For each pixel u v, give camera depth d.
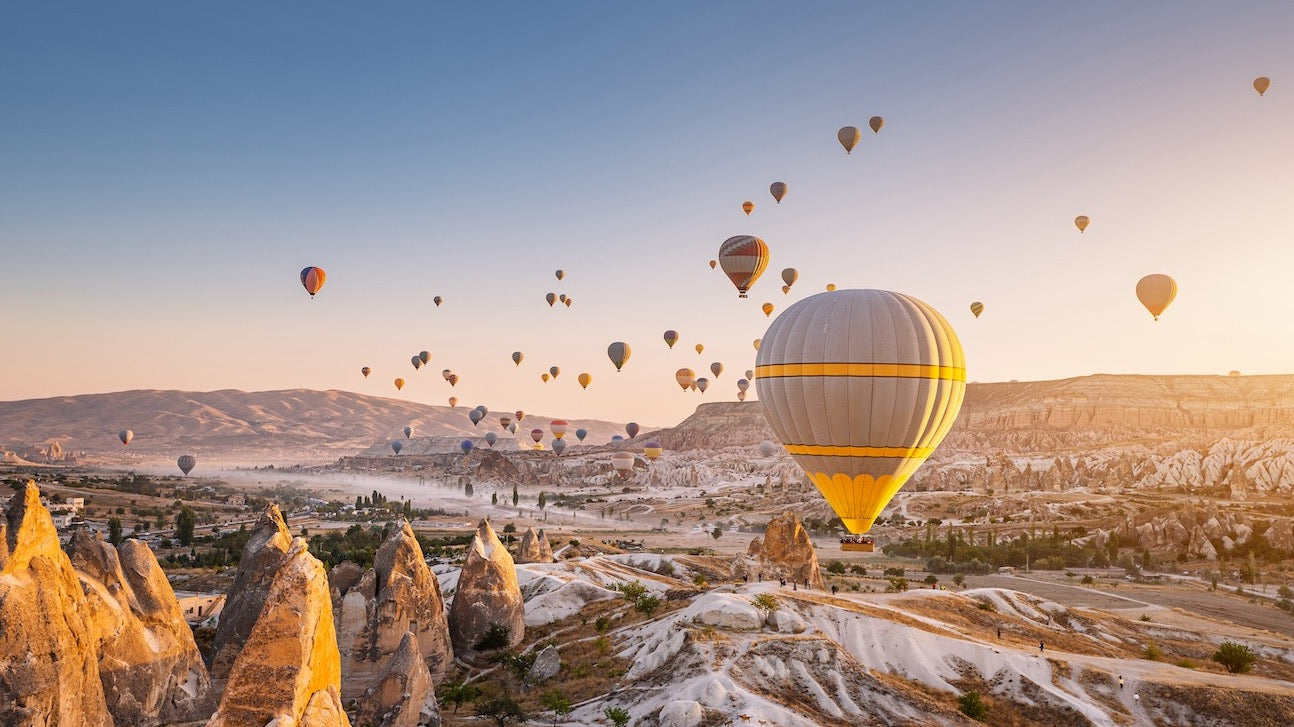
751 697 58.25
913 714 60.06
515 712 61.25
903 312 65.62
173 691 51.41
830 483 67.19
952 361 66.00
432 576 71.44
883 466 65.69
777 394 67.50
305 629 26.02
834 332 64.88
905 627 73.00
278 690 24.77
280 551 62.50
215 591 112.81
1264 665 85.31
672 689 61.34
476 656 76.25
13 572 37.16
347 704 62.03
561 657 74.56
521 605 81.06
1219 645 91.44
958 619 84.00
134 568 52.56
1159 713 63.47
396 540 70.38
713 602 74.38
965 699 63.12
